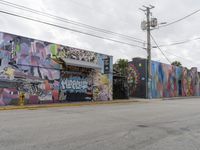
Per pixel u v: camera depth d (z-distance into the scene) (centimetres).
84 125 1122
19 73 2300
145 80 4012
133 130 1030
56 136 874
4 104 2183
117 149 734
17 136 859
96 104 2633
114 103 2836
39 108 2056
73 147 737
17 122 1170
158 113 1691
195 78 5697
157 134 965
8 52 2219
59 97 2653
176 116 1540
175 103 2859
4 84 2189
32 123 1143
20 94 2222
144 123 1227
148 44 3822
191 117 1507
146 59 4038
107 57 3262
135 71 4131
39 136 866
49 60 2555
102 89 3186
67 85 2745
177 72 5000
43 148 714
